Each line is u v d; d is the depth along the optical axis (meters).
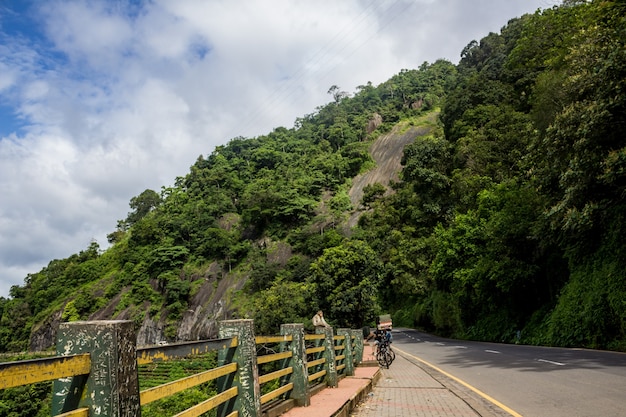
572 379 8.99
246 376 4.12
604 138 14.96
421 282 43.53
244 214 87.38
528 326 23.09
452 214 46.25
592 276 17.58
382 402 7.84
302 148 118.50
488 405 7.12
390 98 137.62
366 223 66.94
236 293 72.12
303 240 76.56
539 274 24.22
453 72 137.25
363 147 107.12
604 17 19.12
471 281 27.91
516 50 50.34
